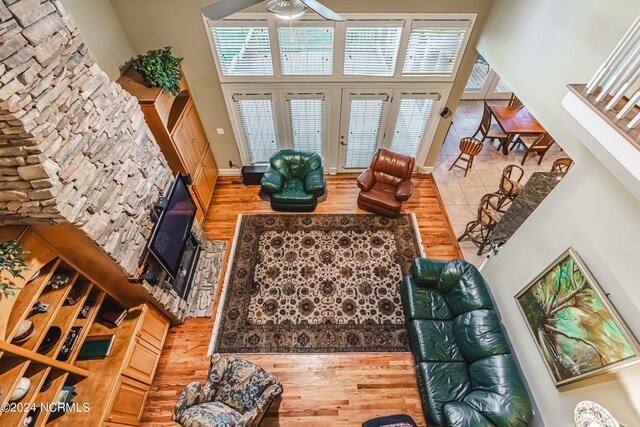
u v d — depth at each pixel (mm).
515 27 3371
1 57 1746
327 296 4188
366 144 5516
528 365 2912
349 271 4449
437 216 5199
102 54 3539
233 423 2645
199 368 3559
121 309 3189
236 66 4375
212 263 4531
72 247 2477
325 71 4465
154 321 3486
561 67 2693
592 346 2201
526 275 3035
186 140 4441
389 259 4590
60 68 2172
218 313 4004
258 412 2705
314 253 4648
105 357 2926
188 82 4535
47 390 2422
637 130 1671
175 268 3479
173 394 3365
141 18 3842
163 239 3227
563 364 2459
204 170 5082
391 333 3854
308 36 4078
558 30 2729
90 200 2447
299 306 4086
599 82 1888
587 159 2381
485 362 2979
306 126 5219
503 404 2629
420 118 5102
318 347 3734
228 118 5031
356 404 3326
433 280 3699
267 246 4730
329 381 3479
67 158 2223
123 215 2877
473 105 7613
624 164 1690
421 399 3143
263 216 5160
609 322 2078
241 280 4332
